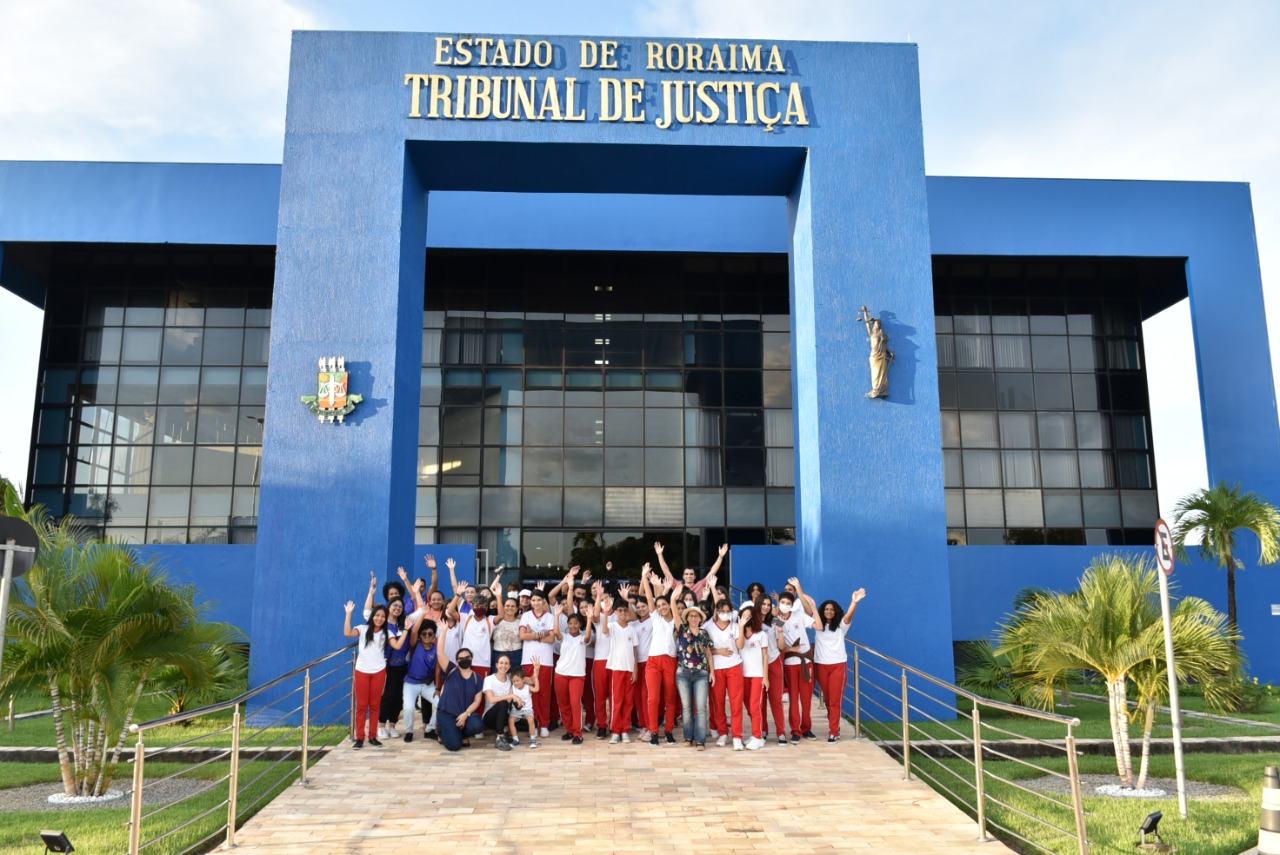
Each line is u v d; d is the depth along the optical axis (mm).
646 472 23859
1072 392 25000
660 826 8180
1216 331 22984
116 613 9898
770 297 24859
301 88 14812
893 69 15469
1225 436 22516
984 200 23297
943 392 24734
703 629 11141
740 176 16094
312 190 14539
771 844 7762
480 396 23953
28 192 22125
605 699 11641
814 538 14617
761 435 24250
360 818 8422
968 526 24156
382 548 13609
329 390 13898
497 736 10891
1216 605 21969
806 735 11703
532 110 14867
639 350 24391
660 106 15070
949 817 8500
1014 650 11898
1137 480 24734
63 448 23297
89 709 10094
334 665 13250
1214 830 8430
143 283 24000
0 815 9109
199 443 23453
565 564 23328
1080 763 11656
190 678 10773
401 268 14500
